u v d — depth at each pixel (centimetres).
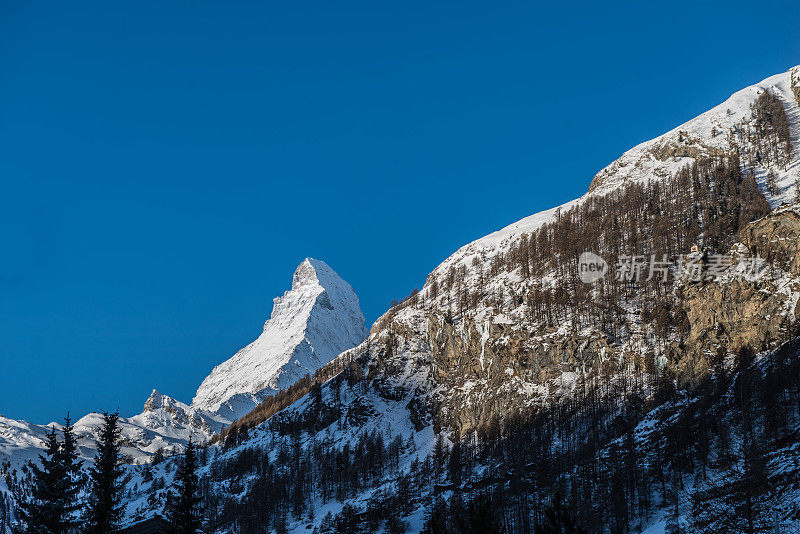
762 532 10156
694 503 12769
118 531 9919
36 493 9181
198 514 11056
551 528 8662
